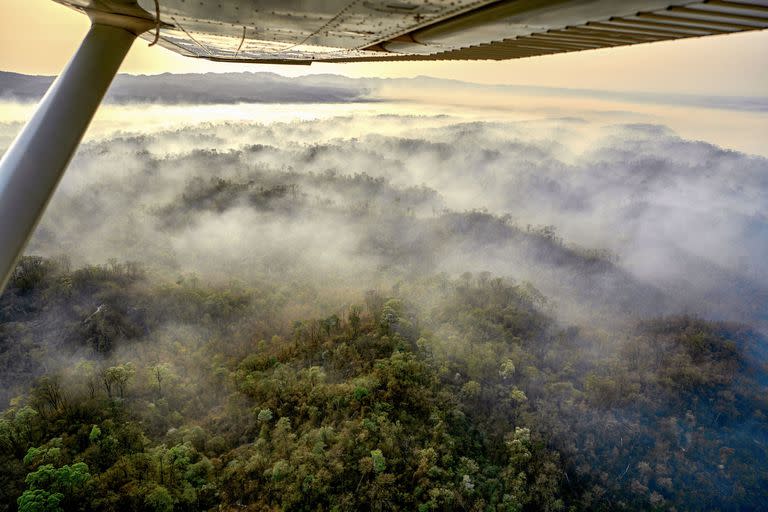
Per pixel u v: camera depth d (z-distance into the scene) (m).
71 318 93.62
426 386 76.00
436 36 6.61
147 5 5.32
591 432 75.75
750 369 105.94
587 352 100.19
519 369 86.69
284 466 53.97
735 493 71.12
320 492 52.91
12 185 4.57
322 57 11.70
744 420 87.31
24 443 56.25
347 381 75.56
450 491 55.56
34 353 81.50
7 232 4.46
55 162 4.85
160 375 71.00
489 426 71.50
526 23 4.92
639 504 66.00
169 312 98.69
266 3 5.16
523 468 65.19
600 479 68.25
